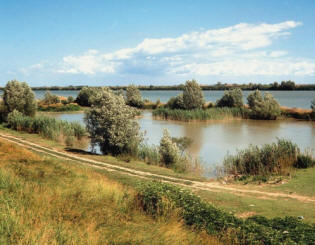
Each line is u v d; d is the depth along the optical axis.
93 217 9.07
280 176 19.00
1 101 44.72
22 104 43.44
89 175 14.56
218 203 13.62
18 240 6.43
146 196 10.91
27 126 35.25
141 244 7.61
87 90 88.50
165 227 8.83
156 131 42.16
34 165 14.63
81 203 10.16
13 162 14.59
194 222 9.48
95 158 22.73
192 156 26.53
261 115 57.53
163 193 10.83
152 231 8.55
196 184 17.72
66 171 14.30
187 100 67.44
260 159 21.09
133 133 25.33
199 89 68.44
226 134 39.31
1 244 6.29
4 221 7.27
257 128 45.16
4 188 10.07
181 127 46.72
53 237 6.96
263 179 18.62
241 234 8.33
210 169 22.42
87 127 25.81
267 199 14.66
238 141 34.03
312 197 14.87
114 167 20.28
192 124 50.84
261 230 8.44
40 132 33.34
